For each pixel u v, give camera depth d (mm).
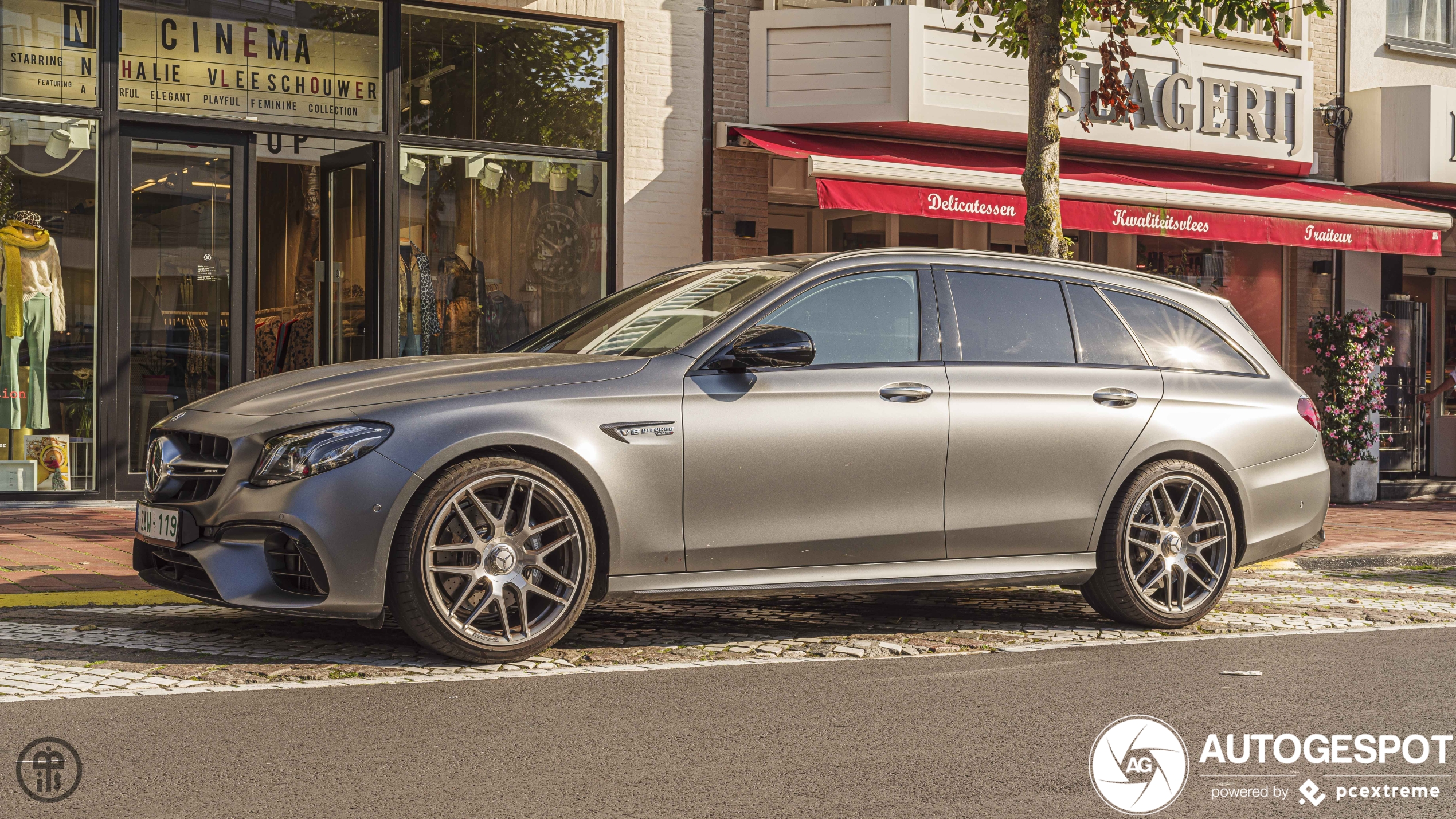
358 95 10914
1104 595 5996
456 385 4953
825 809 3283
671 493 5105
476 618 4871
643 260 11750
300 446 4695
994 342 5824
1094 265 6273
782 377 5336
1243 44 14219
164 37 10320
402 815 3189
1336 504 13680
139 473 10352
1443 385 15164
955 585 5586
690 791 3424
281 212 10820
